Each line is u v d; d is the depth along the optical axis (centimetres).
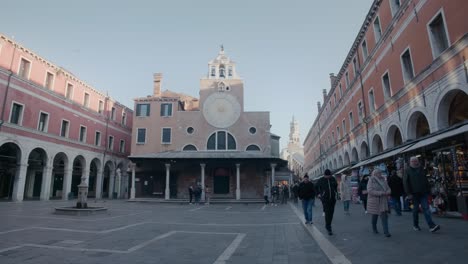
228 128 3781
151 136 3888
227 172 3575
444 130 1299
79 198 1723
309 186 1127
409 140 1695
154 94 4316
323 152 4853
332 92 3894
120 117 4700
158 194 3538
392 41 1897
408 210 1444
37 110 3027
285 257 660
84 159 3747
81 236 936
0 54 2655
